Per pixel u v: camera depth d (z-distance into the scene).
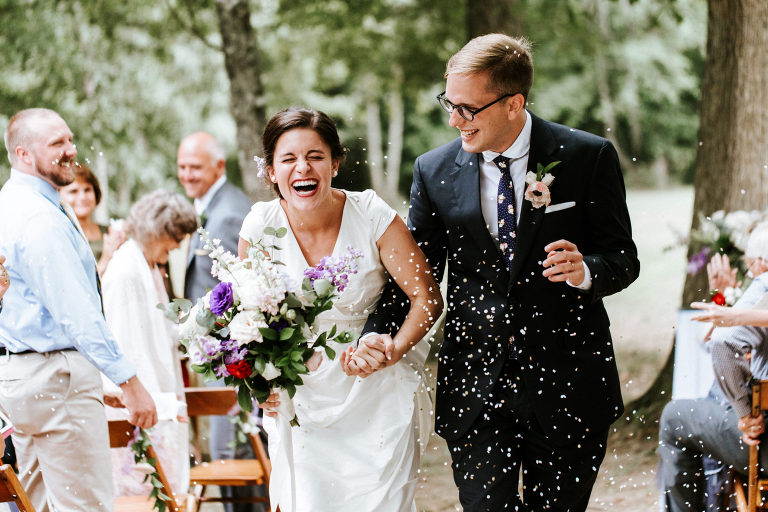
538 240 2.67
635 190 18.75
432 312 2.76
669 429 3.34
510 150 2.67
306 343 2.60
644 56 18.00
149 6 11.72
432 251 2.88
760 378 3.14
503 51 2.55
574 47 15.30
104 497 3.02
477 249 2.72
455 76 2.56
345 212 2.80
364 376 2.67
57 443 2.95
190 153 4.64
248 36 8.94
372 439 2.80
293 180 2.63
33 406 2.93
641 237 11.77
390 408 2.82
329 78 14.27
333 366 2.81
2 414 3.00
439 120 17.66
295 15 12.04
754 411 3.05
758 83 5.19
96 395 3.03
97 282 3.12
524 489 2.86
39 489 3.09
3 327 2.96
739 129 5.24
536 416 2.69
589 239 2.73
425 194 2.81
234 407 3.54
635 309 8.21
